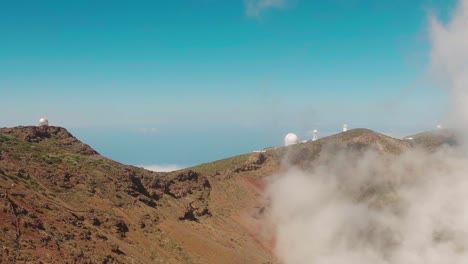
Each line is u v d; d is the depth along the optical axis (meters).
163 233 67.88
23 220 45.69
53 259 41.78
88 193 65.62
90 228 54.81
